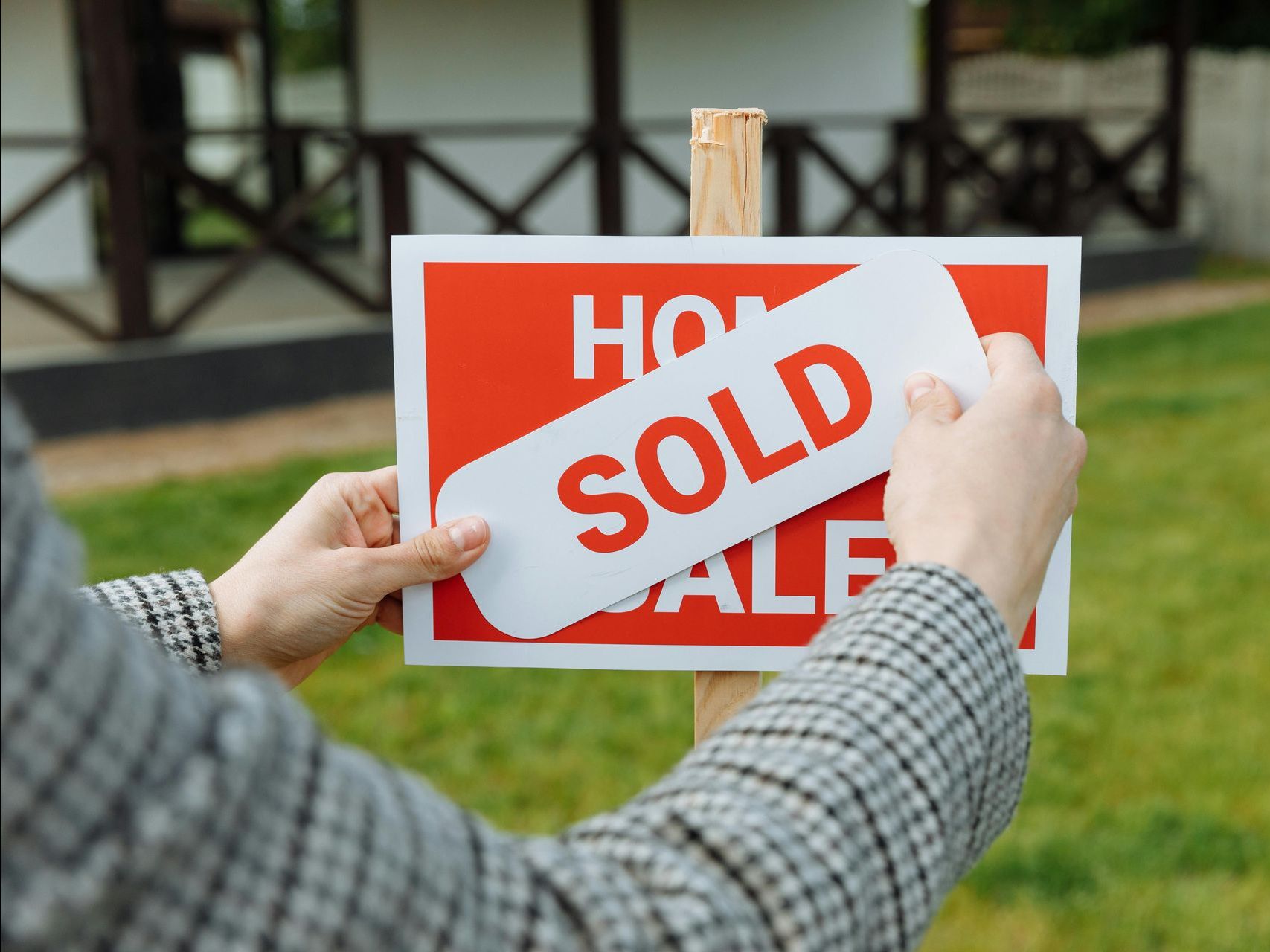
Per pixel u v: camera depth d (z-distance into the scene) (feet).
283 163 30.81
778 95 33.27
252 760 1.42
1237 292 34.06
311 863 1.45
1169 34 34.40
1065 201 32.22
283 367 20.89
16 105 25.14
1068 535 3.09
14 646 1.26
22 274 25.57
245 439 19.17
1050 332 3.04
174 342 19.90
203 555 13.79
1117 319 30.25
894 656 2.00
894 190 32.96
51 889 1.26
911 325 3.01
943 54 28.60
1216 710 10.66
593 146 22.93
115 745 1.32
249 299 24.88
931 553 2.21
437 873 1.57
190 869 1.37
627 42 30.73
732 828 1.81
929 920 1.90
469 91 29.63
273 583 3.12
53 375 18.40
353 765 1.60
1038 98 44.16
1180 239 35.63
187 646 3.03
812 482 3.09
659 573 3.17
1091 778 9.61
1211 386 23.11
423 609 3.23
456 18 29.19
